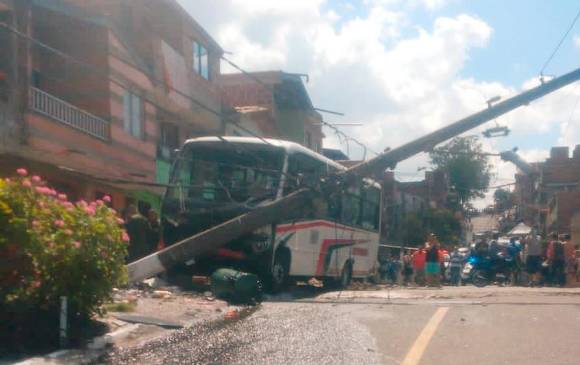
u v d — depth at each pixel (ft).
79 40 67.21
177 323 33.47
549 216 156.76
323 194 55.42
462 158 185.06
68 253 27.66
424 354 27.37
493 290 54.03
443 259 81.20
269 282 52.49
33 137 55.88
